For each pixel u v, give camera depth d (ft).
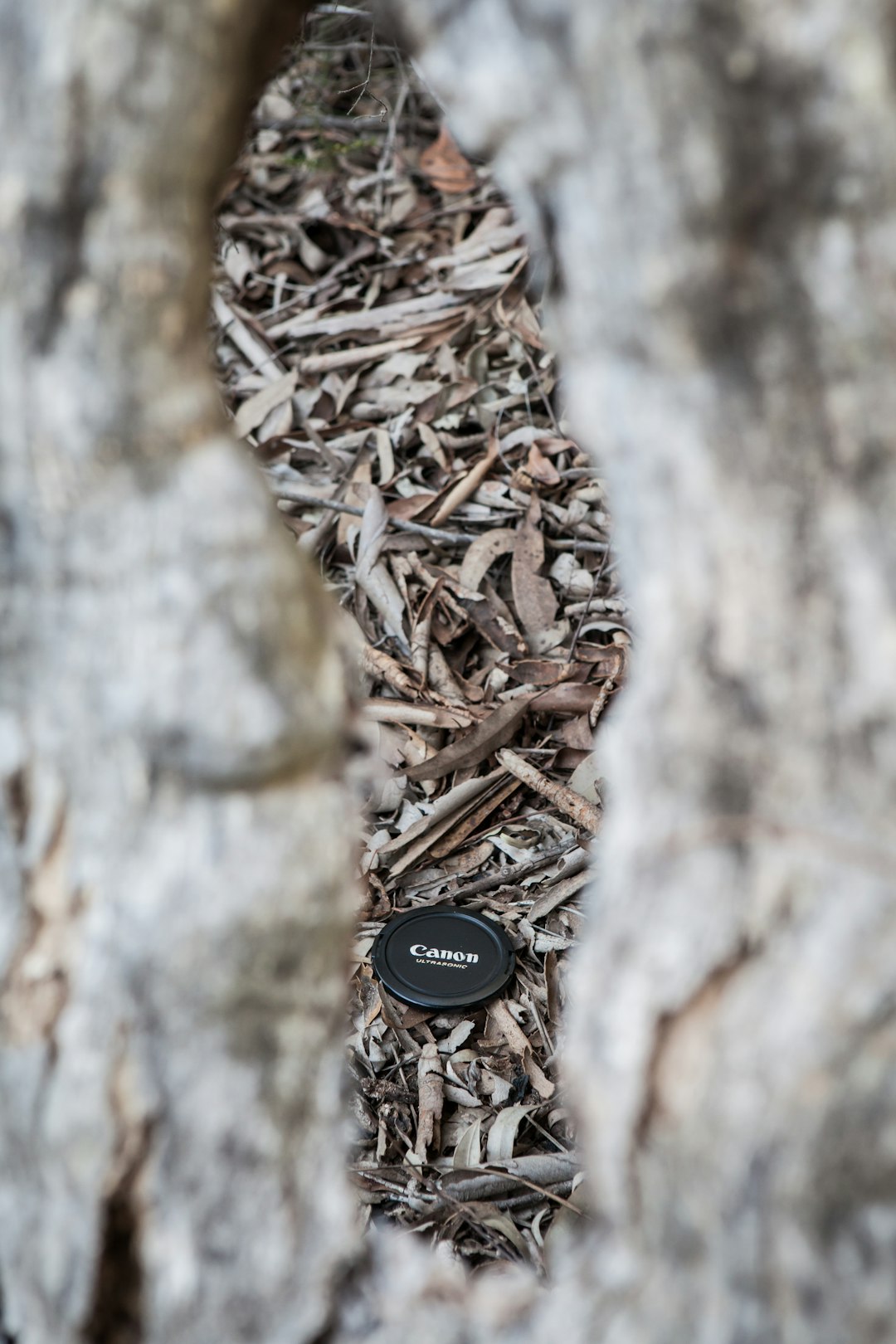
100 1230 2.39
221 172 2.31
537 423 8.00
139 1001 2.35
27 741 2.42
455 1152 4.62
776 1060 2.15
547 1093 4.89
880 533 2.11
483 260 9.12
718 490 2.15
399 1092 4.89
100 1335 2.46
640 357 2.13
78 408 2.18
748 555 2.16
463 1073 5.00
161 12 2.06
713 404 2.10
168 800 2.33
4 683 2.40
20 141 2.10
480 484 7.63
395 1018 5.19
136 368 2.18
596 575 7.12
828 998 2.13
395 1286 2.52
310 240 9.68
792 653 2.16
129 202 2.11
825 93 1.97
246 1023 2.37
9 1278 2.57
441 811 5.93
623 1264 2.31
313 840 2.35
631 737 2.33
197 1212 2.39
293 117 10.40
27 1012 2.46
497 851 5.91
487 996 5.17
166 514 2.23
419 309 8.77
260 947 2.33
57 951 2.47
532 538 7.20
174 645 2.24
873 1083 2.10
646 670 2.33
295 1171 2.45
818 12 1.94
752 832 2.20
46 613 2.33
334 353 8.47
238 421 8.07
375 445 7.95
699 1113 2.19
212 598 2.23
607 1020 2.29
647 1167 2.25
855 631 2.13
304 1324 2.42
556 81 2.03
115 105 2.07
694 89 1.97
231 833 2.31
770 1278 2.15
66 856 2.45
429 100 10.08
